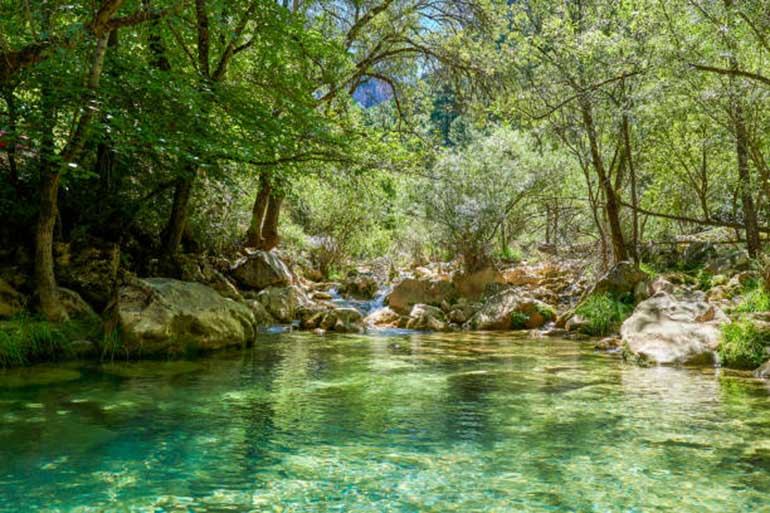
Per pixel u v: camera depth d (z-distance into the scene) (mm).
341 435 4656
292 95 12258
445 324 13562
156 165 11383
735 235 17266
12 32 7676
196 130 9703
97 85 7250
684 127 14703
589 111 14734
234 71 13109
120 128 7977
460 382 6871
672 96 11695
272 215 20438
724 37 10062
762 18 9453
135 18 7145
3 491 3410
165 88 8781
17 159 10047
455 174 20094
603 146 16797
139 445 4320
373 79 20250
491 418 5211
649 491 3484
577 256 21016
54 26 6953
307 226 24094
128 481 3605
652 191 18609
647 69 11156
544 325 13414
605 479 3686
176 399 5836
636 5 12164
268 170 11383
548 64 15023
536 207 25672
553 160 22109
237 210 18094
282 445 4383
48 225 8219
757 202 16609
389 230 26828
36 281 8312
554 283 18203
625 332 9141
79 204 10477
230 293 13500
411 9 18422
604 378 7137
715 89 11227
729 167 16016
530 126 16453
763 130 12633
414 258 25531
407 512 3184
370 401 5863
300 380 6934
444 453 4211
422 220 20875
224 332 9141
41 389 6121
